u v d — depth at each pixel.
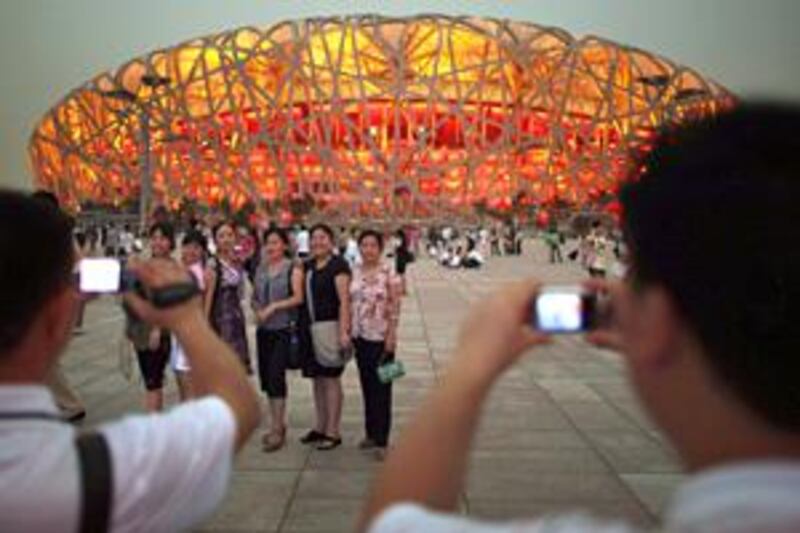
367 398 7.34
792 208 0.93
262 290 7.55
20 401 1.42
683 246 0.97
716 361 0.95
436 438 1.24
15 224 1.49
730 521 0.85
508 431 7.99
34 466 1.34
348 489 6.25
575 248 48.62
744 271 0.93
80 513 1.33
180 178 75.69
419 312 18.69
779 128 0.98
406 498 1.21
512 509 5.75
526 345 1.30
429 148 76.94
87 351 12.73
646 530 0.97
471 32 77.44
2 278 1.45
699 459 0.99
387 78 76.12
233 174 75.94
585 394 9.78
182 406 1.56
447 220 74.75
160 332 7.10
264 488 6.25
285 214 69.88
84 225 45.62
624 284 1.09
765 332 0.92
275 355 7.43
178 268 1.79
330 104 75.56
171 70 75.56
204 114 75.81
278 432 7.42
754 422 0.94
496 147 76.62
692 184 0.98
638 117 74.88
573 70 76.56
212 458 1.50
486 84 77.00
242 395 1.68
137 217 59.38
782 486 0.86
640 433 7.92
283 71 75.62
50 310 1.52
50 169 76.00
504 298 1.33
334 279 7.31
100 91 73.94
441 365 12.03
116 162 74.75
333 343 7.31
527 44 76.81
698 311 0.96
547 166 76.88
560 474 6.56
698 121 1.05
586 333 1.28
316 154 75.94
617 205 1.13
